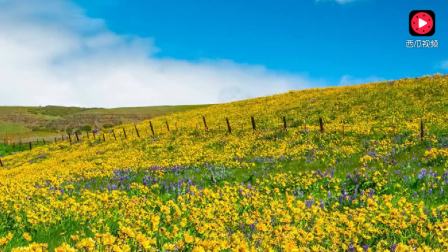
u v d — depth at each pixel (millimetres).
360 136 32531
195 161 30656
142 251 8289
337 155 26109
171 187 19016
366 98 50219
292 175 20469
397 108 42344
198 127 51594
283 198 16328
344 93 58250
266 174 21875
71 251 6770
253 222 10789
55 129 138500
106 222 12250
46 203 16281
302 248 8086
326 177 18672
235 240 8180
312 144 31953
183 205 13164
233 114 59406
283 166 24344
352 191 16359
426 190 15328
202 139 42906
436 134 29422
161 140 46219
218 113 64500
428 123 33781
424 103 42406
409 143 26516
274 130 41281
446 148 22516
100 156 42094
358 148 28016
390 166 19906
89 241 7637
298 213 11227
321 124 36469
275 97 71188
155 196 17391
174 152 37656
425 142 26328
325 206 14148
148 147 42875
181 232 10133
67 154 49938
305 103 56094
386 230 9688
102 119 155125
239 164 26625
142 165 30500
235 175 22531
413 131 31250
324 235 9180
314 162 24422
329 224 9977
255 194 15336
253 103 69125
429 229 9695
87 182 23734
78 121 151500
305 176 18875
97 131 72312
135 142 48281
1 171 42438
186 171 25188
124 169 29125
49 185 23516
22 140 96875
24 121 162375
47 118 173750
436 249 8383
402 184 16516
